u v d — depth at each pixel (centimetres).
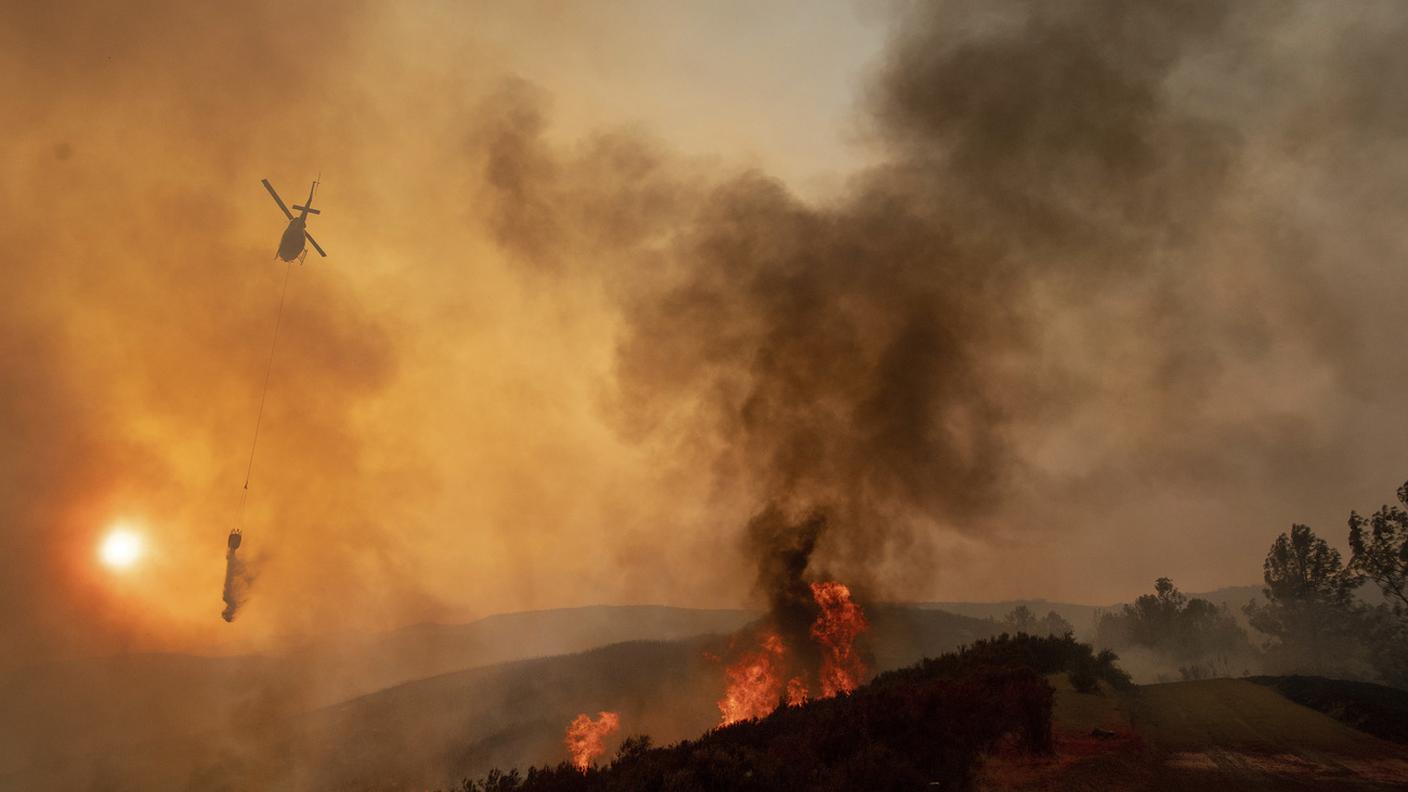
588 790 1152
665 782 980
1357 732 1327
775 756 1100
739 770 1027
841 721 1252
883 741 1162
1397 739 1256
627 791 1006
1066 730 1362
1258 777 1043
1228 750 1200
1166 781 1023
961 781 1028
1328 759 1138
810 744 1148
